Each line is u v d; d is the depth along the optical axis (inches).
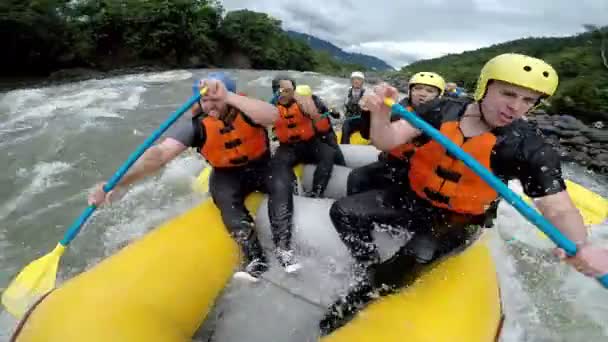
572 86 394.0
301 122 147.7
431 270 98.0
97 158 240.4
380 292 94.2
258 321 103.4
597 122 347.9
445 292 93.4
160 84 496.7
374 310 90.5
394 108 84.4
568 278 150.7
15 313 107.9
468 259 104.5
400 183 100.3
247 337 102.4
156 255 99.1
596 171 268.2
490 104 81.1
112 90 444.8
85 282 92.0
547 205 80.7
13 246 158.9
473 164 80.4
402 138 89.8
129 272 94.2
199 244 103.8
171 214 175.9
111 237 162.7
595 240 175.5
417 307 89.8
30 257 153.0
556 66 516.4
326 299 102.1
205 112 111.7
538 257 160.9
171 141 110.3
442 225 93.7
